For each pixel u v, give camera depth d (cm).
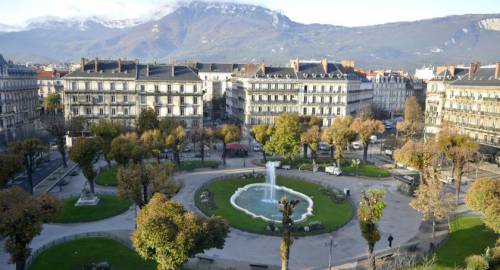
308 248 7406
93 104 16988
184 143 13175
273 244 7519
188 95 17650
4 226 5519
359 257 7075
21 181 11300
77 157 9188
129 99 17262
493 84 14712
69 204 9212
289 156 13125
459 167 10069
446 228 8438
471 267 6088
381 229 8350
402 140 16312
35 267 6359
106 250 7019
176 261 5253
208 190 10619
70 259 6662
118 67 17488
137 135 12450
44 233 7762
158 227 5225
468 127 15600
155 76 17488
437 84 17700
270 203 9912
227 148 14950
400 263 6662
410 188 10688
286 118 13250
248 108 19188
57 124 13512
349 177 12475
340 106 19788
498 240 7119
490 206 7069
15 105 17762
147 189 8156
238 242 7569
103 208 9038
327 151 16238
